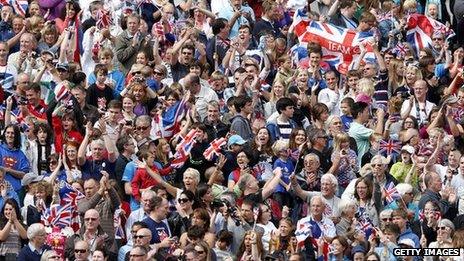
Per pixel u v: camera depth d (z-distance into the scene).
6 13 78.88
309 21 80.75
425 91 77.62
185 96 75.38
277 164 72.94
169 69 77.81
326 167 73.56
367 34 80.56
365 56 79.81
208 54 79.56
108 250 68.94
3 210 69.88
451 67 79.62
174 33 79.81
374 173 72.25
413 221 71.56
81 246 68.12
